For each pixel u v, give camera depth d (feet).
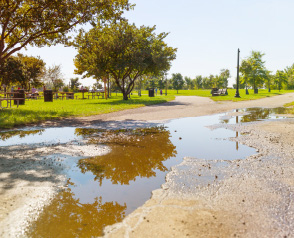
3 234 7.70
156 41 90.07
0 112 42.29
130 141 22.22
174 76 230.48
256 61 163.84
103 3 50.62
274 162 15.53
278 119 36.14
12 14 46.34
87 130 28.04
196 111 49.88
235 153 17.97
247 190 11.18
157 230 7.87
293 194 10.67
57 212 9.20
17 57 145.89
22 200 10.16
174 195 10.73
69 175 13.35
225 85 294.05
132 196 10.68
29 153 17.72
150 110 51.83
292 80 305.73
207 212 9.09
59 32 52.26
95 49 80.02
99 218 8.75
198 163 15.57
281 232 7.73
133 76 102.17
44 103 72.64
